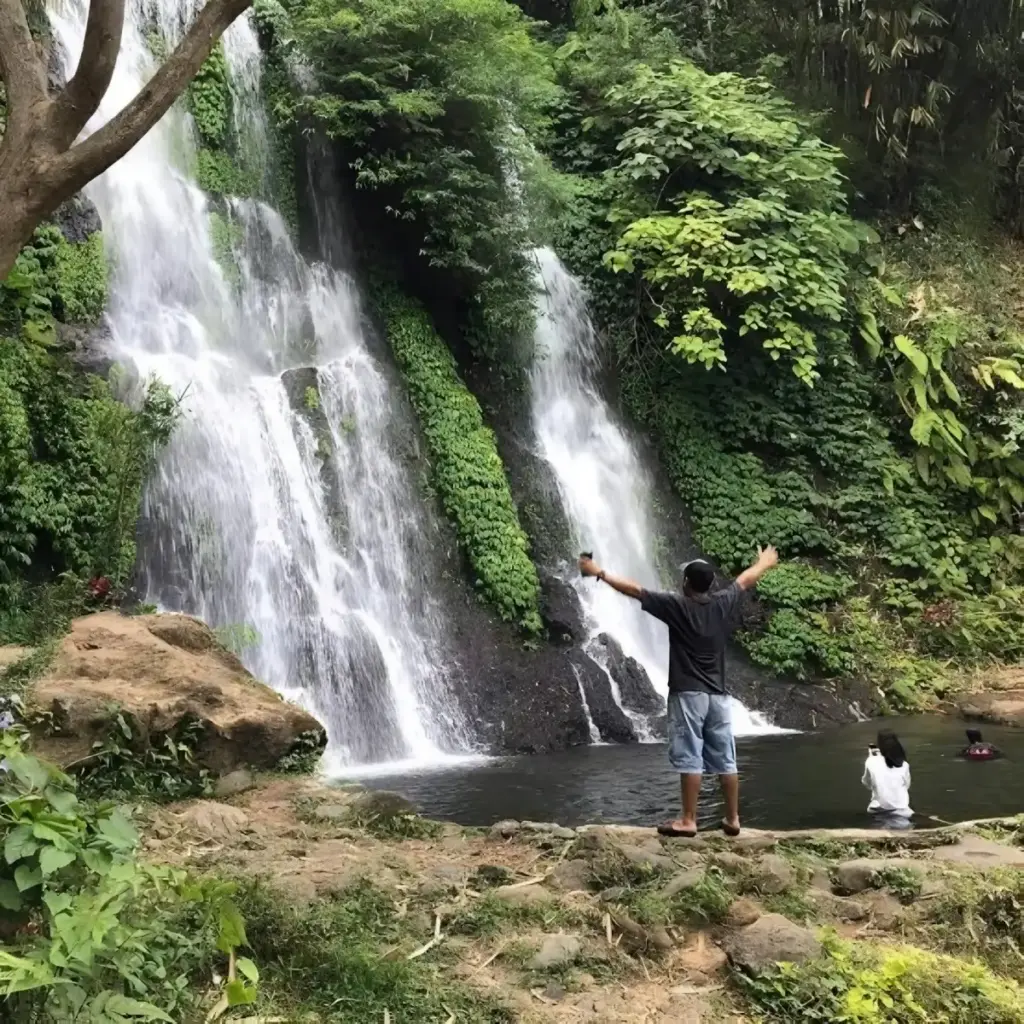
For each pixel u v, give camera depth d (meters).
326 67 16.50
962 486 18.45
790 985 4.16
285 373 14.22
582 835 5.91
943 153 22.72
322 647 12.14
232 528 12.30
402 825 6.30
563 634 14.07
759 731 13.44
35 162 6.10
